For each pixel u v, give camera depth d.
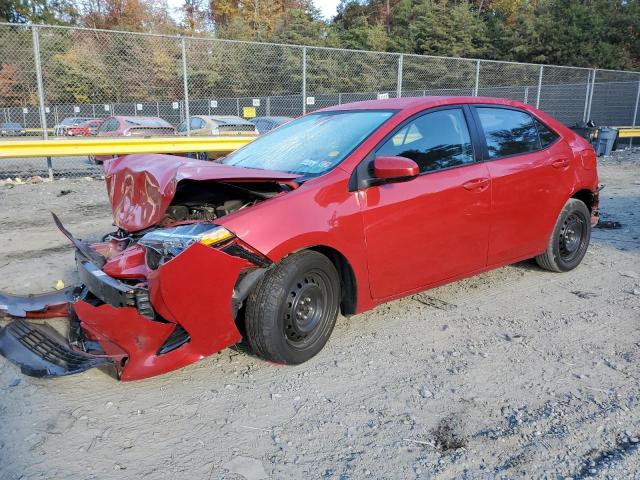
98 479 2.38
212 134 12.16
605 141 17.88
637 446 2.62
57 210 8.53
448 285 4.93
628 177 12.75
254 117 12.74
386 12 49.75
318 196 3.34
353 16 51.44
